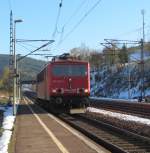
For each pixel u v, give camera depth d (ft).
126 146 55.42
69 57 119.75
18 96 279.90
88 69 115.55
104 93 336.29
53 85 114.01
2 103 200.54
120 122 86.22
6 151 48.39
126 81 317.83
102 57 378.53
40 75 149.89
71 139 61.11
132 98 256.93
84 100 115.24
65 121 96.99
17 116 110.93
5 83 400.06
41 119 98.53
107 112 112.27
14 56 129.49
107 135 67.00
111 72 355.77
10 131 71.56
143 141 59.31
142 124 76.02
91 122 90.07
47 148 52.65
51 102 114.32
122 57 342.03
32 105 186.19
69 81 114.32
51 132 70.38
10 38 153.58
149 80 285.02
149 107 113.80
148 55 350.02
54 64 114.42
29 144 56.44
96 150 50.47
